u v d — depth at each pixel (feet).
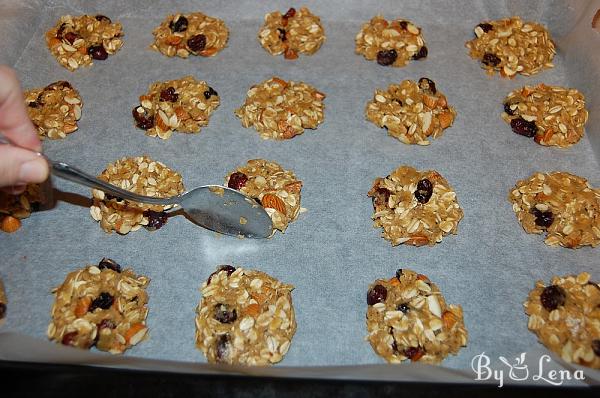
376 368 1.07
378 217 1.30
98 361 1.08
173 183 1.33
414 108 1.46
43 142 1.40
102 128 1.44
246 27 1.65
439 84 1.55
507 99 1.51
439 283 1.23
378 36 1.60
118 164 1.35
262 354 1.11
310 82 1.54
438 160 1.41
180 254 1.25
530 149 1.44
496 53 1.58
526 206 1.33
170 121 1.43
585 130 1.46
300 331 1.16
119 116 1.46
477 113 1.50
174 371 1.09
